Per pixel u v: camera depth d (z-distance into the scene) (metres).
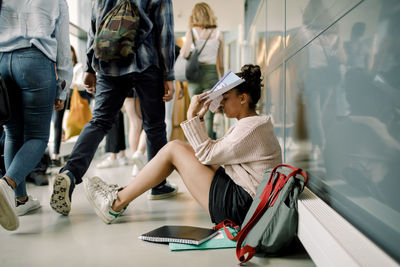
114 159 3.47
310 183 1.38
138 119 3.24
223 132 5.30
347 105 0.93
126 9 1.64
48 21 1.60
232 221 1.35
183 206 1.85
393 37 0.66
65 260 1.14
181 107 4.84
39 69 1.56
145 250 1.22
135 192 1.51
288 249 1.23
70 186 1.57
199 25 3.51
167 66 1.79
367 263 0.65
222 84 1.33
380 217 0.76
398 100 0.65
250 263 1.11
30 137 1.60
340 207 1.03
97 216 1.66
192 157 1.41
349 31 0.90
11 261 1.14
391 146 0.69
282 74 1.97
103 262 1.12
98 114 1.76
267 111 2.68
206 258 1.14
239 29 5.09
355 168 0.90
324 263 0.84
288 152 1.83
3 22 1.53
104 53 1.62
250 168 1.31
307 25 1.35
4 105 1.41
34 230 1.46
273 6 2.27
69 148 3.60
